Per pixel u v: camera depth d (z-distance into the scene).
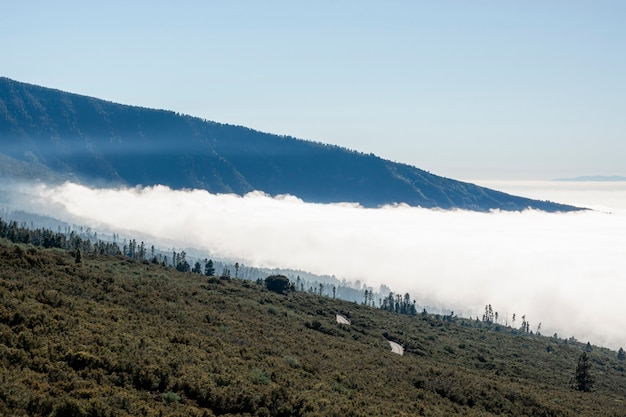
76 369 36.03
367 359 71.62
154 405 33.62
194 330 59.25
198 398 37.25
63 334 41.19
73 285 66.31
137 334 48.41
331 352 70.81
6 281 53.75
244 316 84.06
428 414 48.16
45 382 32.25
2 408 27.75
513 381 83.81
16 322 40.88
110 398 31.92
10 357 34.78
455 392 61.16
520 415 59.19
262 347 59.78
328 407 40.78
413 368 71.94
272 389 41.69
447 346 117.25
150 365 39.06
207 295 96.44
